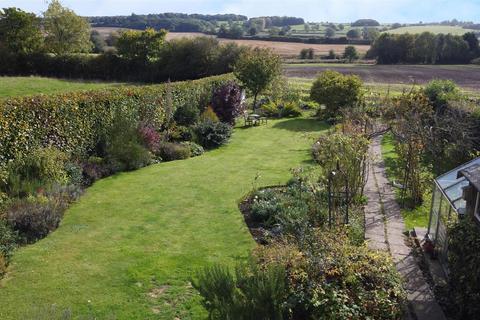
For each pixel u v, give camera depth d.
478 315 6.75
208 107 22.47
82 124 14.80
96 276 8.38
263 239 9.90
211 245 9.74
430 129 13.96
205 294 6.10
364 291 6.68
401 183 13.86
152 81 45.16
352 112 19.28
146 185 13.90
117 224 10.84
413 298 7.75
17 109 12.15
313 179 13.34
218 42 43.75
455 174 9.09
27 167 11.98
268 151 18.58
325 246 7.26
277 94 29.19
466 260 6.77
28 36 47.12
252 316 5.65
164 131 19.06
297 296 6.35
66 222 10.88
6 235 9.11
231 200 12.57
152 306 7.48
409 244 9.94
